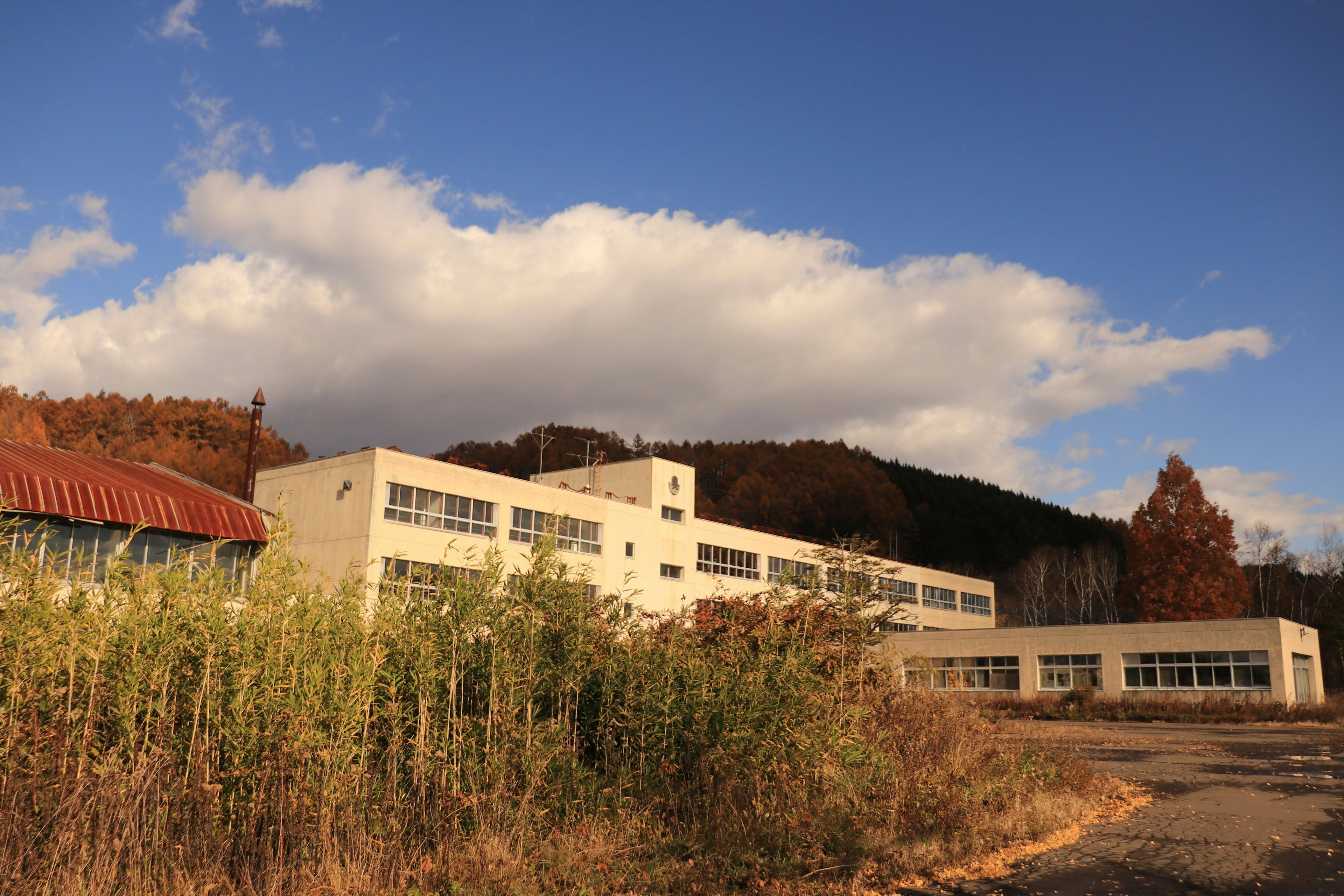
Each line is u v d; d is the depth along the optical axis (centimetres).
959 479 14662
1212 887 867
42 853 649
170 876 680
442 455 10138
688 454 13738
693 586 5141
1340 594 7531
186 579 825
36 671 712
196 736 758
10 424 7638
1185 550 6022
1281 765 2155
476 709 978
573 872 816
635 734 1093
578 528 4500
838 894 824
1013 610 10494
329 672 834
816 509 11719
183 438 8731
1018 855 1005
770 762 1041
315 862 740
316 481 3844
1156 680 4609
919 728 1429
